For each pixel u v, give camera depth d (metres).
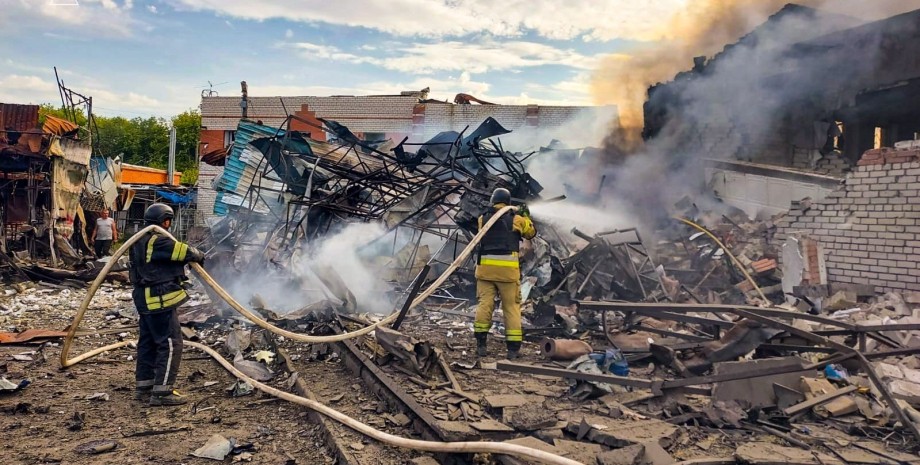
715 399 4.58
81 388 5.52
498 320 8.12
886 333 6.61
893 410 4.17
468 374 5.62
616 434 3.88
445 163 10.77
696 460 3.63
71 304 10.06
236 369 5.93
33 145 14.88
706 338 6.04
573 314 7.77
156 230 5.14
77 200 16.41
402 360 5.63
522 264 9.53
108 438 4.36
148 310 5.05
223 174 13.82
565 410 4.51
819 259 9.40
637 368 5.75
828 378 5.09
